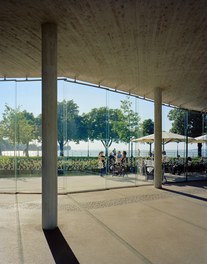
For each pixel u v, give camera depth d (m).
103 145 12.27
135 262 3.81
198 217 6.16
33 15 5.05
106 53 7.24
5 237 4.77
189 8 4.79
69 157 11.55
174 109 15.43
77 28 5.66
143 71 8.88
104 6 4.72
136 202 7.75
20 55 7.43
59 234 4.95
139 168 13.14
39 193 9.05
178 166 15.10
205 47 6.68
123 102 12.55
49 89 5.42
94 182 11.59
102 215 6.29
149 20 5.29
